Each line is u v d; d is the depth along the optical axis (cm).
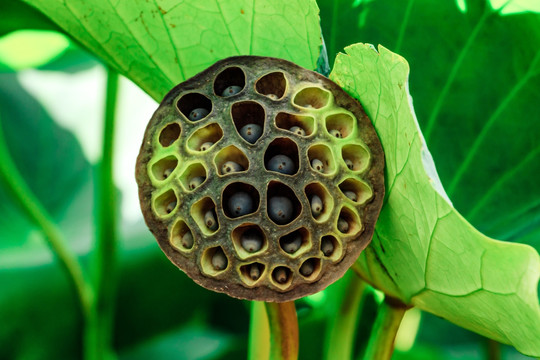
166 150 60
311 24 62
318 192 60
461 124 77
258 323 72
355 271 66
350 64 59
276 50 64
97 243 85
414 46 76
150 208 60
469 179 78
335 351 75
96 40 67
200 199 59
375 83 59
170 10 63
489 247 57
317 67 64
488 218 77
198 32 64
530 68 75
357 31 76
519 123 76
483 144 77
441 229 58
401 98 58
